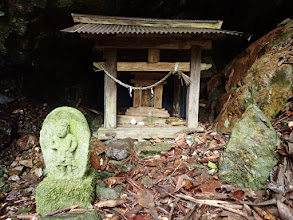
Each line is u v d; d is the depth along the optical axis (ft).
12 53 15.21
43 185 8.39
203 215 7.68
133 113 14.70
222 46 19.17
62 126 8.20
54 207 8.36
